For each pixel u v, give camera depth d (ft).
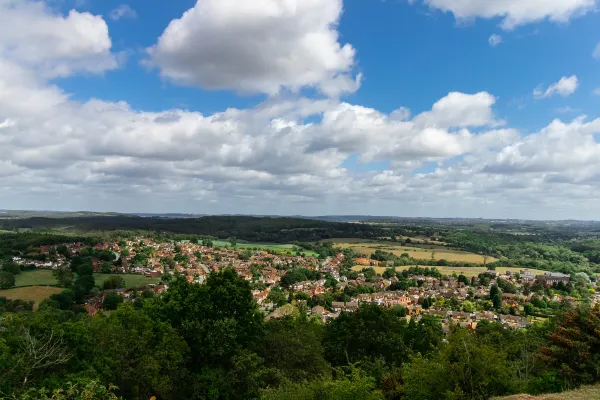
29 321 84.17
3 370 65.10
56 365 78.07
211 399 99.09
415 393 70.44
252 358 108.06
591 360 67.62
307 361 116.88
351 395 66.23
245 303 118.52
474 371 65.21
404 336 161.07
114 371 89.45
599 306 75.31
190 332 109.91
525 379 77.82
